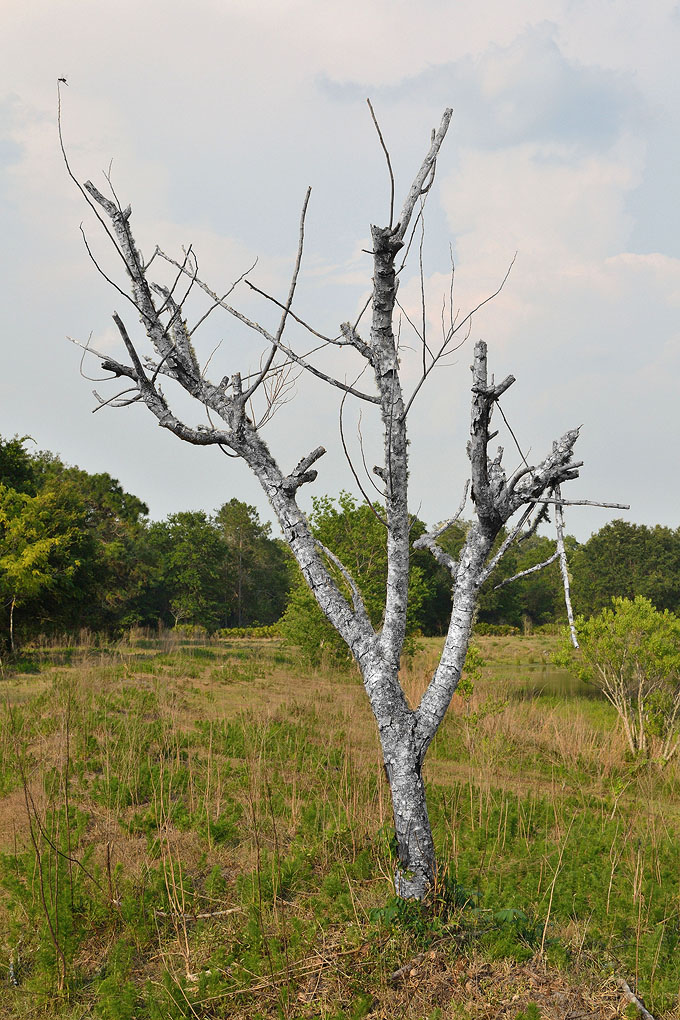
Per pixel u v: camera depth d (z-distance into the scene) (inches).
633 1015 172.7
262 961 193.5
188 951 202.7
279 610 2888.8
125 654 805.9
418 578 912.9
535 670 1178.0
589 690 880.3
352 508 810.8
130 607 1902.1
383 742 205.2
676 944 211.6
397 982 182.9
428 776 398.6
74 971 199.9
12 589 737.6
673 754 491.2
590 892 245.6
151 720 463.5
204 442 223.1
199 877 253.3
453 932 196.4
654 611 541.6
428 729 204.1
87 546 956.0
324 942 203.0
